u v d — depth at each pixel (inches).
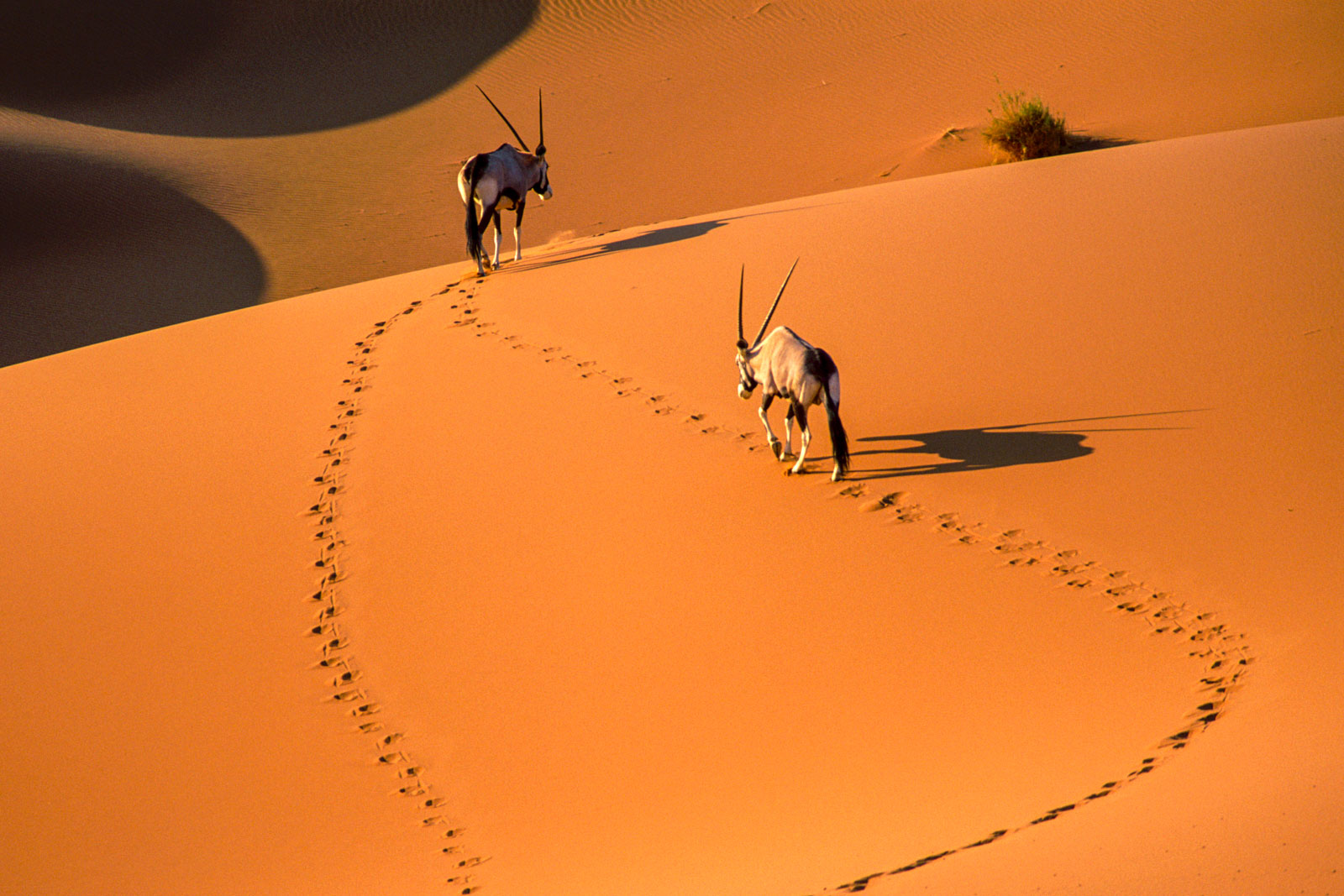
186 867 268.1
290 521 414.3
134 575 389.7
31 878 269.1
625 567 369.7
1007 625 319.0
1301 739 233.8
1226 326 457.7
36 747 316.5
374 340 570.6
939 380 457.7
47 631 364.8
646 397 478.3
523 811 273.1
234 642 354.0
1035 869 192.4
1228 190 586.2
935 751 269.3
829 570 354.3
